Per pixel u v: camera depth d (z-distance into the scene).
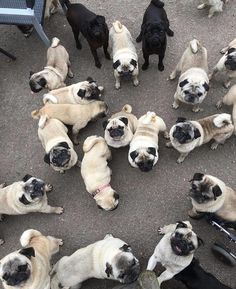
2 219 1.54
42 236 1.38
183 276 1.30
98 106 1.56
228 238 1.45
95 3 1.88
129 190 1.55
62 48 1.64
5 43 1.84
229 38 1.78
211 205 1.32
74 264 1.29
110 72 1.75
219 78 1.69
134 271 1.21
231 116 1.56
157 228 1.50
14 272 1.18
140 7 1.86
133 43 1.79
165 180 1.56
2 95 1.74
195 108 1.63
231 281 1.41
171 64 1.74
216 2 1.73
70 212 1.54
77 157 1.52
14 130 1.67
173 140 1.42
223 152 1.58
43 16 1.70
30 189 1.33
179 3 1.85
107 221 1.52
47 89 1.69
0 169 1.62
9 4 1.62
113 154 1.60
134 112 1.67
